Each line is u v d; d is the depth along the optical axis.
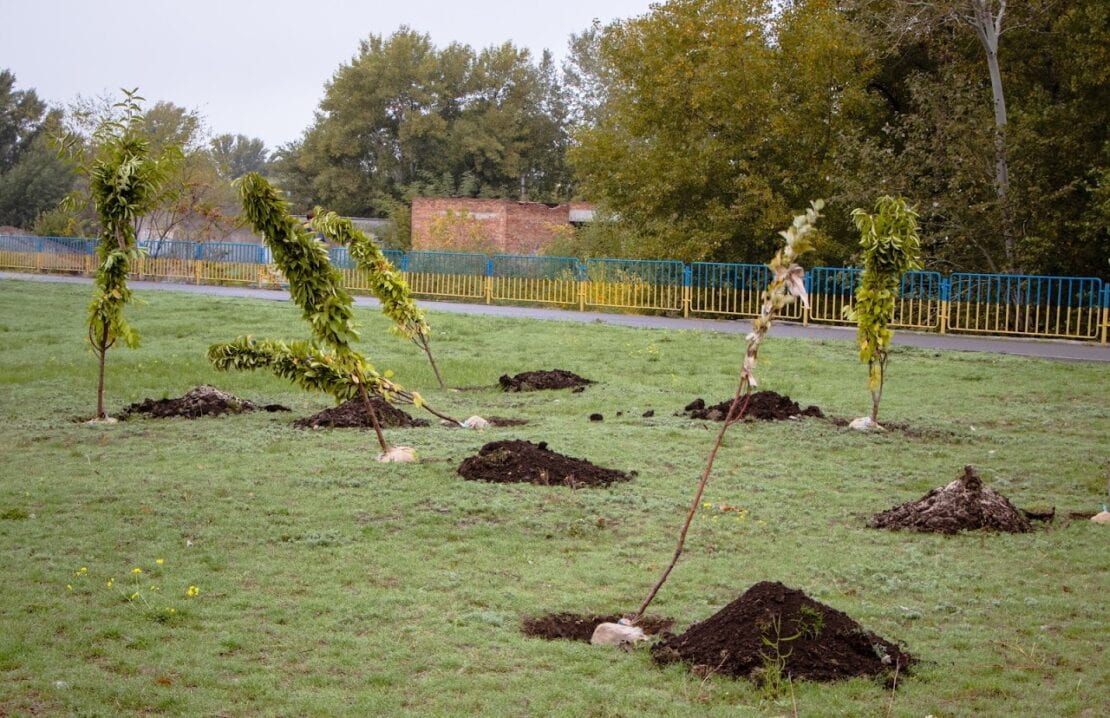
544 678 5.20
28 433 11.51
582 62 68.56
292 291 10.21
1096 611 6.28
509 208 44.81
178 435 11.45
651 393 14.91
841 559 7.30
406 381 15.91
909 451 11.16
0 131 78.62
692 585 6.70
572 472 9.45
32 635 5.62
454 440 11.14
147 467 9.80
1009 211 25.09
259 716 4.77
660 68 29.45
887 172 25.69
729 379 16.42
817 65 28.38
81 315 24.58
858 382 16.30
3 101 77.69
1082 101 25.53
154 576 6.70
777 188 29.31
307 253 10.05
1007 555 7.45
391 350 19.61
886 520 8.26
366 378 10.39
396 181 61.06
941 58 28.53
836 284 24.89
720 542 7.70
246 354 10.55
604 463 10.23
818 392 15.30
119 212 12.45
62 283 34.06
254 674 5.21
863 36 28.38
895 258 12.15
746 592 5.70
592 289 27.75
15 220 70.88
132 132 12.81
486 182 61.72
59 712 4.77
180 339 20.81
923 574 6.97
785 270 5.69
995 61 26.12
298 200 63.31
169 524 7.86
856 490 9.41
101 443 11.01
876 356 12.40
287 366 10.49
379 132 61.91
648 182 30.05
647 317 26.41
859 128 28.44
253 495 8.74
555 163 63.84
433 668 5.34
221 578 6.67
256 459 10.17
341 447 10.77
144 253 12.70
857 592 6.62
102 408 12.39
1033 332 22.39
